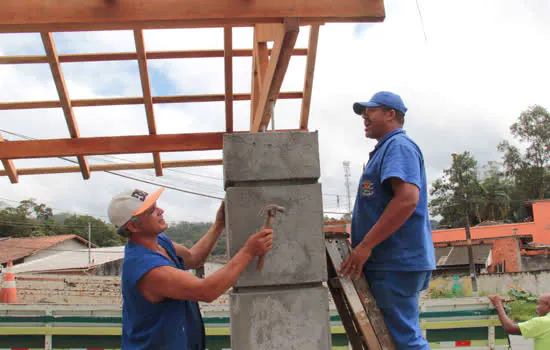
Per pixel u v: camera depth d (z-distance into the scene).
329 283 2.75
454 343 5.63
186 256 2.80
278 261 2.38
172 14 2.53
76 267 29.16
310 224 2.42
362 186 2.63
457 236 29.88
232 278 2.14
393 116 2.71
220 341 5.39
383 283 2.52
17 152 4.88
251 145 2.45
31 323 5.41
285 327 2.34
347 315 2.90
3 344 5.36
